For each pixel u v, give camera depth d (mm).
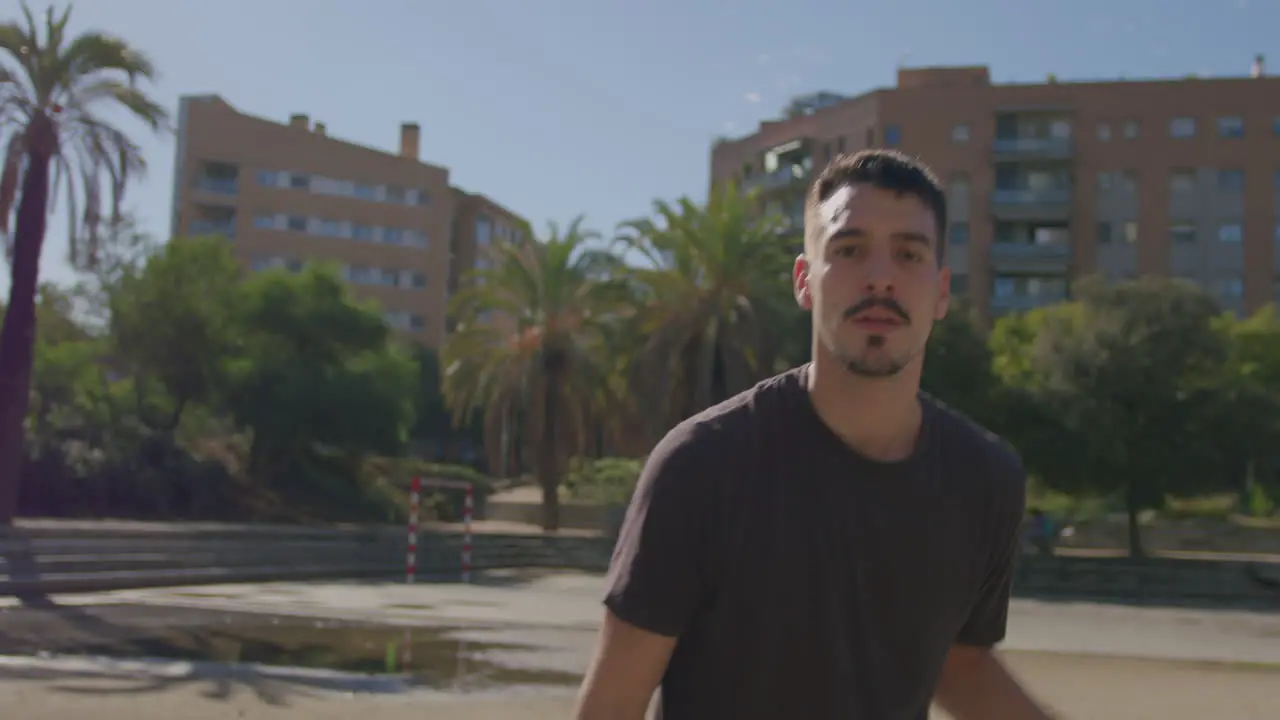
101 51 23125
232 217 85188
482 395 39875
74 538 21375
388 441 39250
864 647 1923
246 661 10977
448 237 93062
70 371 34781
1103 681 11477
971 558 2016
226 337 37031
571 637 14164
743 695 1929
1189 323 32812
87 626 13656
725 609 1907
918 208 1920
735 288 33531
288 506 36219
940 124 76938
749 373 33125
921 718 2020
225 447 38406
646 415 33094
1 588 17703
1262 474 49344
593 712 1897
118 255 36156
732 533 1891
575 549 35625
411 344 83500
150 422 35656
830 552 1896
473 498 49875
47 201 23016
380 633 14008
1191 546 44594
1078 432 32469
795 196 81438
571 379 38375
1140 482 32812
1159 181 74562
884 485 1920
